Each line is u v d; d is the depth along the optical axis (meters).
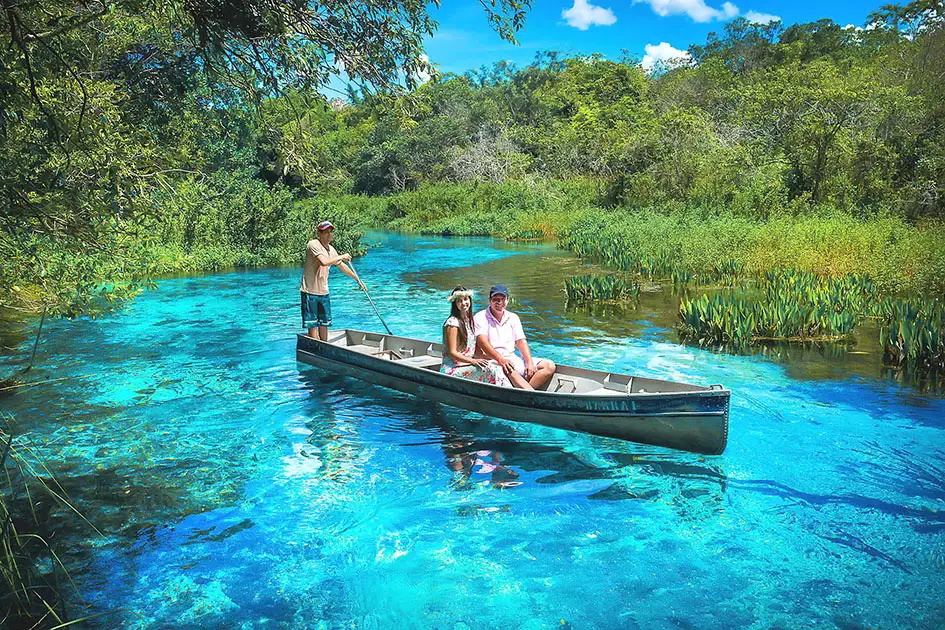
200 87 5.97
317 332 8.90
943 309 9.26
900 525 4.36
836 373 7.71
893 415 6.30
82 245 4.91
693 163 24.86
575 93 61.72
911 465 5.22
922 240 14.12
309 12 4.64
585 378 6.64
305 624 3.47
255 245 20.20
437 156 47.22
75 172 4.34
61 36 4.39
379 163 47.47
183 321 11.51
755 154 23.94
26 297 6.28
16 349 9.41
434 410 6.78
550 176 39.19
